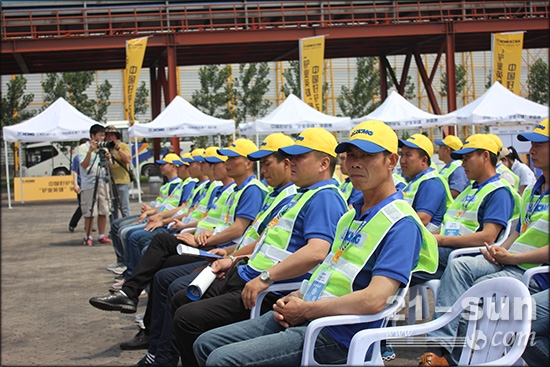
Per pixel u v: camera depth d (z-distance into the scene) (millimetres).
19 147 23812
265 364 3189
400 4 24438
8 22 21562
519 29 23016
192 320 3826
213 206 6098
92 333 5926
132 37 21266
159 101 26938
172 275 4840
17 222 16625
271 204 4512
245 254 4516
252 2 22812
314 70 21016
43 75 35406
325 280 3344
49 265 9836
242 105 34688
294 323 3297
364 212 3369
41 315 6645
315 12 23281
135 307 5219
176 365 4465
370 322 3217
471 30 22859
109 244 12008
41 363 5012
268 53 26016
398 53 27469
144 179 32375
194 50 24047
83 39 21016
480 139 5398
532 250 4363
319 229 3838
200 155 7824
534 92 30453
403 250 3162
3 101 30703
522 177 8938
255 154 4590
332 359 3236
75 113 18000
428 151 5914
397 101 18219
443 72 38125
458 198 5531
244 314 3891
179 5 22375
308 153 4035
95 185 11500
